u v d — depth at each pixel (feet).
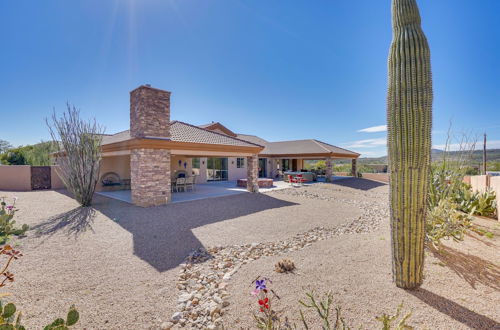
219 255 18.49
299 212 34.55
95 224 26.30
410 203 11.41
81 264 16.11
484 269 14.39
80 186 35.42
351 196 54.08
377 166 127.75
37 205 37.04
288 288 12.48
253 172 51.67
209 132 51.31
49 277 14.06
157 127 36.58
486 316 9.76
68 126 35.81
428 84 10.98
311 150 82.53
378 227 26.89
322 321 9.75
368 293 11.71
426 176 11.36
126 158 56.95
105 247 19.53
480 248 18.11
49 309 10.91
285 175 80.94
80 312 10.77
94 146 36.70
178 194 47.75
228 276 14.46
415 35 11.12
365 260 16.10
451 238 20.39
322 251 18.21
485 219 28.12
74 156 35.73
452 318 9.63
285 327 9.37
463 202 30.45
